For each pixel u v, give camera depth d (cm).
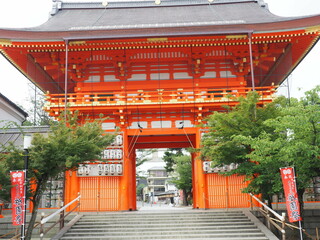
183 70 3061
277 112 2050
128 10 3953
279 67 3297
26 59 3031
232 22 2933
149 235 2017
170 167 6359
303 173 1842
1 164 1748
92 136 2019
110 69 3077
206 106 2845
